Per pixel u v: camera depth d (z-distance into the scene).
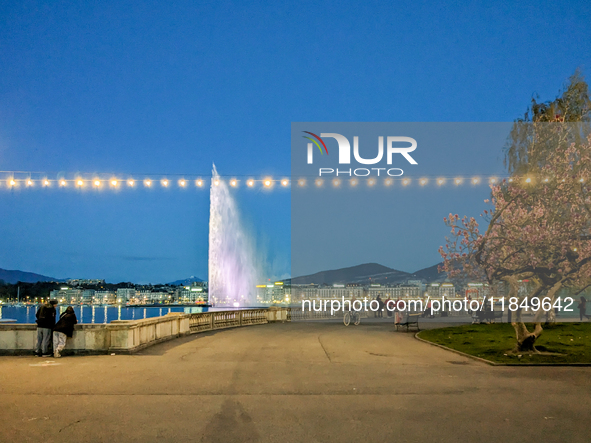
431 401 9.31
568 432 7.35
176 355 15.66
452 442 6.86
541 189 21.64
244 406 8.84
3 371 12.42
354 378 11.73
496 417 8.17
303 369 13.03
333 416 8.18
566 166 22.25
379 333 23.95
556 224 21.33
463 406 8.92
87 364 13.63
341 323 31.22
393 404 9.06
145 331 17.53
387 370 12.96
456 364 14.13
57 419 7.87
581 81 23.44
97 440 6.82
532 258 21.28
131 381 11.13
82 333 15.62
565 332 21.73
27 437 6.94
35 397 9.45
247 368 13.12
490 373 12.55
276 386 10.68
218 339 20.86
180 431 7.27
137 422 7.72
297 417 8.11
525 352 15.66
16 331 15.57
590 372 12.75
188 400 9.27
